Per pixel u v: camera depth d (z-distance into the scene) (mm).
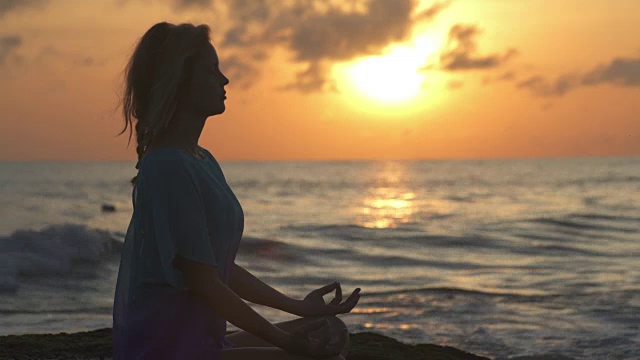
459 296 14805
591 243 29125
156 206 2191
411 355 5293
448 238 31734
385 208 56188
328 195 79688
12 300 15148
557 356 8703
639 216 43438
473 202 62438
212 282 2193
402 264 23453
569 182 103375
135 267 2271
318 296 2699
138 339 2260
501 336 10266
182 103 2297
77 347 4977
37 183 112062
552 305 13492
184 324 2252
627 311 12461
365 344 5512
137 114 2320
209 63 2299
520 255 25406
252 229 36500
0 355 4742
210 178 2268
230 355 2328
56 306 14367
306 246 27312
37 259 19203
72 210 50125
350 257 25125
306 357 2320
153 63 2285
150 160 2244
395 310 13070
